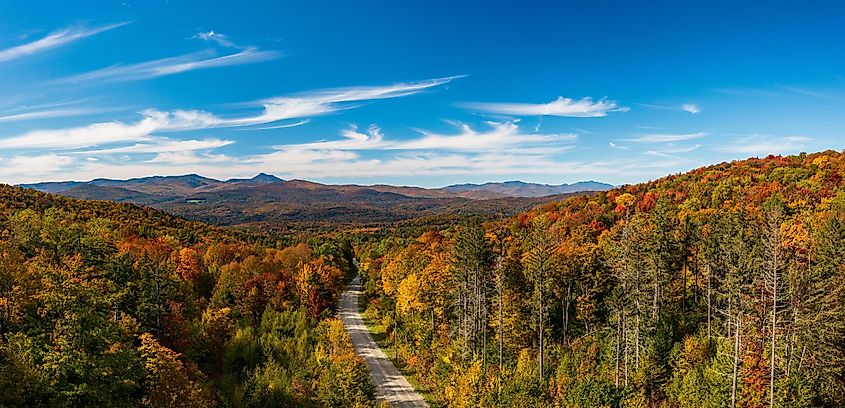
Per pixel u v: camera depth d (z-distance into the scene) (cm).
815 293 4331
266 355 6181
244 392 5097
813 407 4053
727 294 4672
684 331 5656
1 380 3053
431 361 6862
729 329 4884
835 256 4850
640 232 6369
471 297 6606
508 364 5984
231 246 11188
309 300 8225
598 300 6375
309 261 10388
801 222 7012
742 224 6494
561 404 4825
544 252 5891
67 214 11125
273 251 11838
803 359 4275
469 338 6384
